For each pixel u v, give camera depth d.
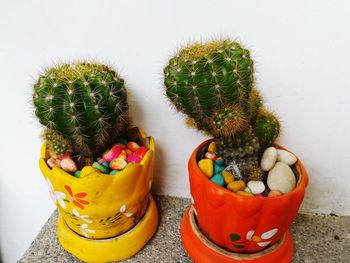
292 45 0.30
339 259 0.33
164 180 0.40
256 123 0.29
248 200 0.25
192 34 0.31
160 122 0.36
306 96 0.32
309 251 0.34
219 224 0.28
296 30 0.29
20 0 0.31
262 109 0.32
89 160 0.31
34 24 0.32
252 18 0.29
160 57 0.32
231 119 0.24
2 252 0.51
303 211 0.39
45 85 0.25
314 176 0.36
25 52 0.34
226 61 0.23
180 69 0.24
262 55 0.31
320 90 0.32
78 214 0.29
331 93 0.32
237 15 0.30
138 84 0.34
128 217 0.31
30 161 0.41
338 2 0.28
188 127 0.35
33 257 0.34
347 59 0.30
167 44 0.32
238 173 0.29
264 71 0.32
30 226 0.47
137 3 0.30
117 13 0.31
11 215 0.47
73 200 0.28
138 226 0.33
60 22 0.32
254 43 0.30
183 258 0.33
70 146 0.29
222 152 0.29
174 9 0.30
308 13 0.28
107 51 0.33
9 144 0.40
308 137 0.34
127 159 0.31
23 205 0.45
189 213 0.34
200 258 0.31
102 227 0.30
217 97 0.24
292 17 0.29
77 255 0.32
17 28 0.33
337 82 0.31
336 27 0.29
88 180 0.27
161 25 0.31
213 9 0.30
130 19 0.31
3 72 0.35
